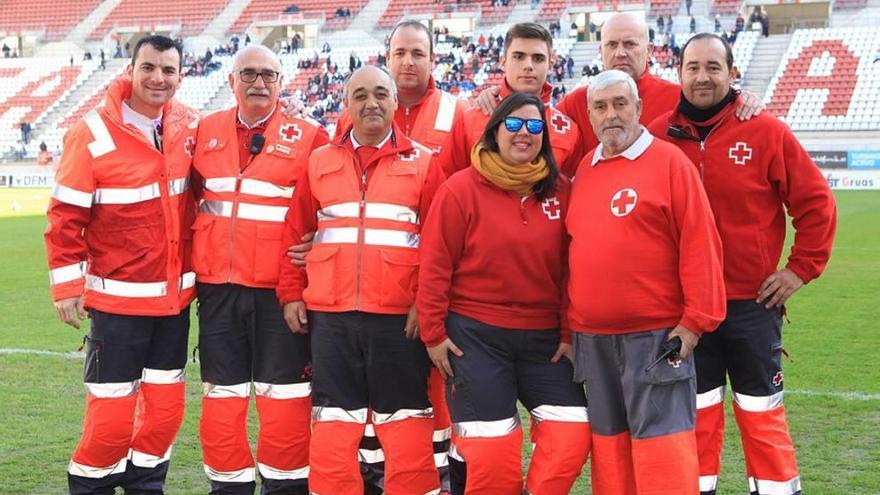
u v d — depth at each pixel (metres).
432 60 6.48
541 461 5.11
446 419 6.17
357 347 5.42
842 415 7.70
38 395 8.43
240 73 5.78
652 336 4.91
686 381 4.93
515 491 5.16
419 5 50.41
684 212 4.85
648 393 4.89
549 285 5.16
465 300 5.18
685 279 4.86
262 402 5.79
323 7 51.97
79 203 5.74
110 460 5.81
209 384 5.84
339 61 47.91
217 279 5.77
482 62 44.94
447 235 5.13
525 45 5.70
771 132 5.27
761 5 45.91
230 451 5.80
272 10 52.94
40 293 14.43
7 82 50.25
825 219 5.33
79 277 5.77
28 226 24.64
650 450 4.90
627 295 4.88
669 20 44.09
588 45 45.34
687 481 4.88
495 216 5.09
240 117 5.95
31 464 6.57
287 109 5.99
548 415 5.16
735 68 5.36
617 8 47.00
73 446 6.98
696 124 5.36
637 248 4.87
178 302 5.91
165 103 5.95
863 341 10.65
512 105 5.02
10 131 47.06
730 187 5.28
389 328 5.39
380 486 6.15
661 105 6.00
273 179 5.82
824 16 47.56
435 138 6.37
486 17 49.31
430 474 5.46
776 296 5.33
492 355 5.14
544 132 5.11
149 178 5.82
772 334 5.37
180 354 6.02
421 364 5.43
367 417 5.63
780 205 5.43
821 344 10.50
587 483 6.33
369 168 5.48
